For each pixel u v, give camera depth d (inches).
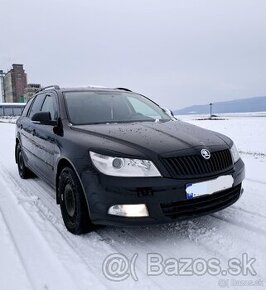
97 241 126.6
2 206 170.2
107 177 116.0
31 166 205.5
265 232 131.0
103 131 138.4
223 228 136.2
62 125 152.7
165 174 114.6
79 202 126.1
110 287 97.0
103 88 199.5
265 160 287.0
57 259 112.9
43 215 155.9
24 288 96.5
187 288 96.7
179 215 117.6
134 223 113.7
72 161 128.3
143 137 130.6
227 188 127.7
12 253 117.5
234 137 526.0
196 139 132.5
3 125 1100.5
